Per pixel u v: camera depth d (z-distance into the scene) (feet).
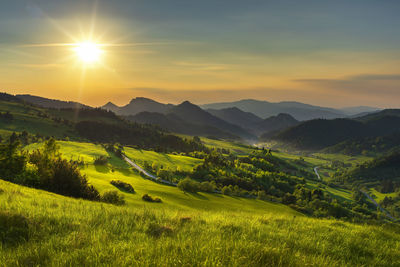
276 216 41.98
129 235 21.44
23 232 20.75
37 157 146.20
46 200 40.04
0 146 127.24
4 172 120.26
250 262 15.03
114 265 13.79
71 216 27.63
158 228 24.41
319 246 23.00
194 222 29.58
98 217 28.04
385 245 26.50
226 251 16.19
